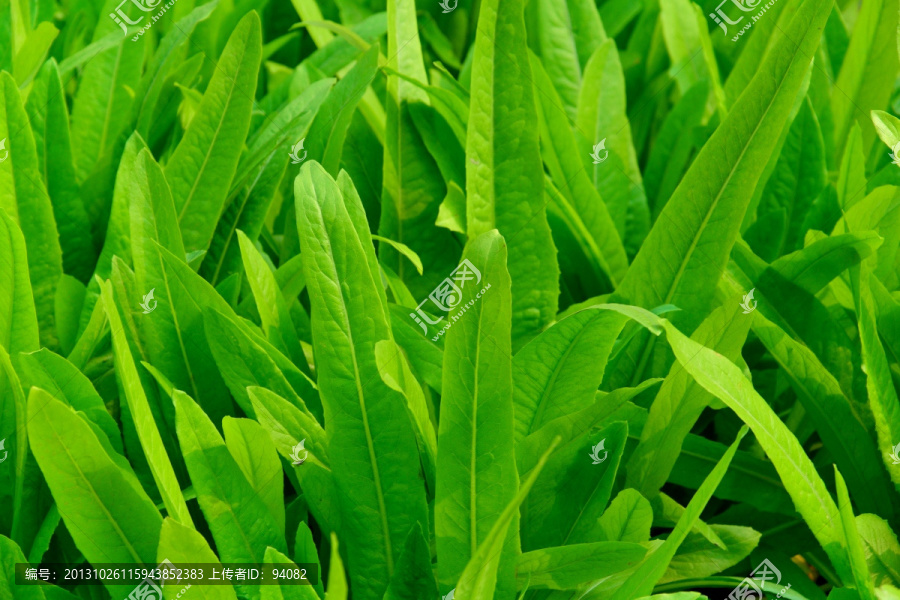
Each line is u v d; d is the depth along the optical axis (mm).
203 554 1120
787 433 1175
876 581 1203
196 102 1387
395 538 1177
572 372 1206
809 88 1443
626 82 1726
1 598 1157
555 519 1200
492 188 1282
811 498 1176
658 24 1725
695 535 1216
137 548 1149
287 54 1698
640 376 1279
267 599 1128
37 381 1182
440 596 1162
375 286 1181
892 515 1263
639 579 1141
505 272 1142
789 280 1285
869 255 1250
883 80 1424
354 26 1517
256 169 1351
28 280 1215
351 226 1180
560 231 1384
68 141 1321
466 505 1147
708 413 1339
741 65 1395
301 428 1190
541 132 1361
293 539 1211
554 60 1503
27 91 1370
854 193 1350
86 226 1334
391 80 1374
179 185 1306
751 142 1221
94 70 1407
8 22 1401
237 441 1158
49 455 1126
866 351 1231
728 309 1220
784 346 1250
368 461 1173
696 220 1240
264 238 1396
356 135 1408
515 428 1221
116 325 1155
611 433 1194
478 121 1275
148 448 1135
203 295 1220
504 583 1155
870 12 1409
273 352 1225
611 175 1432
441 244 1371
